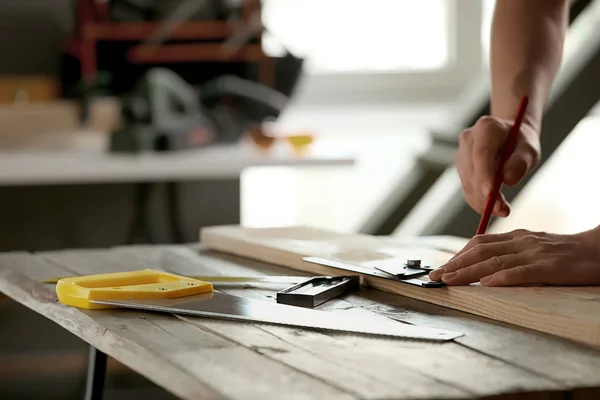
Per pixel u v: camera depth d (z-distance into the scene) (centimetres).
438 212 314
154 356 105
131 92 343
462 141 162
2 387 353
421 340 112
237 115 347
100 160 307
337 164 319
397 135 444
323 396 90
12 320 360
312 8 433
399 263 154
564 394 93
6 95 358
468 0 441
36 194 370
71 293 136
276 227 202
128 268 170
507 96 170
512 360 103
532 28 174
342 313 129
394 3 439
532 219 456
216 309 127
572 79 300
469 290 130
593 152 452
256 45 353
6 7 379
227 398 90
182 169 307
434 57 445
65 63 364
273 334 115
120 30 351
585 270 134
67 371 356
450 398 89
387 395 90
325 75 436
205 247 196
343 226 444
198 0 352
